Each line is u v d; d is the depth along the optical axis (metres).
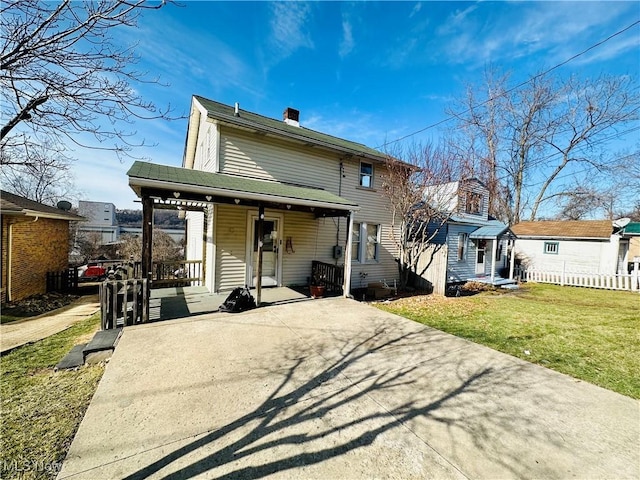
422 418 2.71
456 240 13.13
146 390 3.01
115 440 2.25
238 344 4.38
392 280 11.73
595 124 18.97
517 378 3.64
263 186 7.13
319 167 9.65
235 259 8.20
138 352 3.96
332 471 2.03
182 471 1.97
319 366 3.76
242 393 3.03
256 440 2.32
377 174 11.16
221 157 7.71
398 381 3.45
